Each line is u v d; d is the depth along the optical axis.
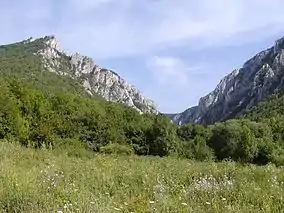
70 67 171.12
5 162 12.22
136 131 73.94
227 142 78.06
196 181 10.27
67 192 8.06
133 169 12.02
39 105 51.53
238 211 7.54
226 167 12.52
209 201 8.38
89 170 11.61
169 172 11.55
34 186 8.21
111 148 43.38
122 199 8.55
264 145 71.38
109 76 190.88
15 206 6.89
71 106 64.12
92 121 63.47
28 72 120.75
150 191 9.22
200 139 79.75
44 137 40.06
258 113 145.88
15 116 39.84
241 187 9.45
